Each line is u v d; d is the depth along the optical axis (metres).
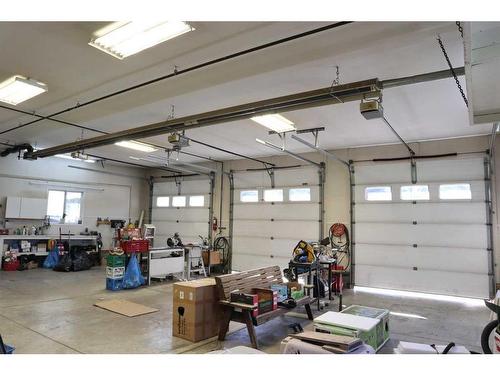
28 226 9.22
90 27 3.08
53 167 9.69
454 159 6.72
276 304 4.13
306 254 5.72
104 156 9.45
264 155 8.91
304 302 4.62
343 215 7.81
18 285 6.75
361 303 5.97
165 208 11.09
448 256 6.62
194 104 5.01
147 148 7.91
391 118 5.62
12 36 3.29
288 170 8.66
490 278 6.24
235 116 4.35
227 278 4.13
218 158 9.50
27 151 7.89
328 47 3.41
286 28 3.08
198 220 10.20
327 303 5.71
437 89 4.42
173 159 9.52
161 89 4.61
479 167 6.49
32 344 3.64
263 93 4.56
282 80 4.13
